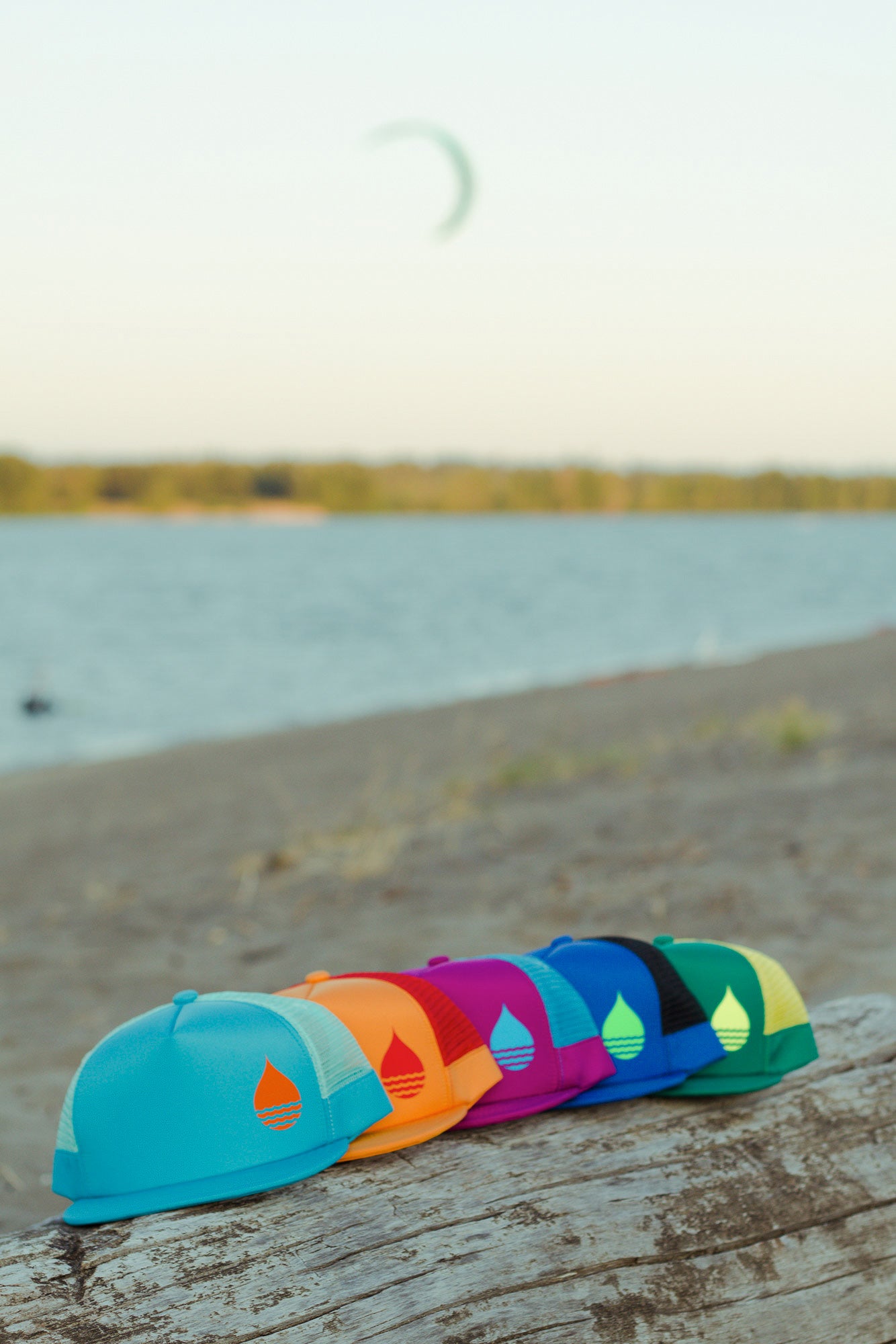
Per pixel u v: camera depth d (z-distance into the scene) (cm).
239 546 9288
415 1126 243
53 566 6234
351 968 409
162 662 2375
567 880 499
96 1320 226
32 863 705
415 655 2442
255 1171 236
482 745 1097
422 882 522
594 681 1655
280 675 2159
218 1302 228
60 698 1914
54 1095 320
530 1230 237
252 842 703
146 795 980
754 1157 248
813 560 7025
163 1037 239
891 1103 256
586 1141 246
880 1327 241
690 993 254
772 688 1351
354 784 931
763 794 640
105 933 494
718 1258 240
